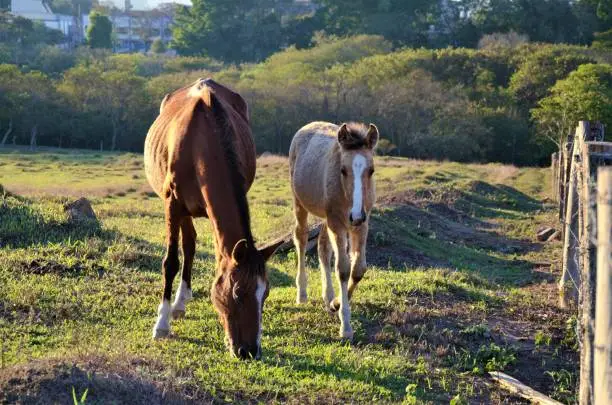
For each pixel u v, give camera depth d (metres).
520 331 8.55
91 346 6.26
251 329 5.68
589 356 4.86
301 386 5.99
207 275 9.60
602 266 4.04
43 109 53.84
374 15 98.50
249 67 85.56
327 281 8.40
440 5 103.00
